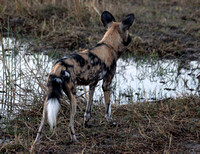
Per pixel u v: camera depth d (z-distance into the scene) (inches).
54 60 659.4
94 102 504.4
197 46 762.8
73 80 351.6
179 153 352.5
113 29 424.8
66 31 785.6
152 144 370.0
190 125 417.4
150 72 648.4
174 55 730.8
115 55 418.9
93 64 377.7
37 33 798.5
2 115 455.5
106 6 908.0
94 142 374.3
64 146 366.0
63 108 464.4
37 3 907.4
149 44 753.6
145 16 918.4
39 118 438.0
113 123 424.5
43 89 477.1
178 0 1114.7
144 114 460.4
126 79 612.1
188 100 496.1
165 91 557.3
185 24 876.6
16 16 844.0
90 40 758.5
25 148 356.2
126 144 363.6
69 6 874.8
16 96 507.2
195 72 650.8
